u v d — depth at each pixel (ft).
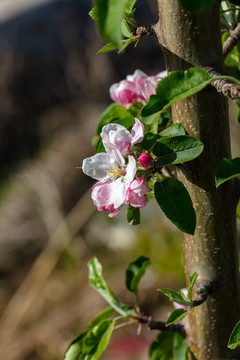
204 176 4.27
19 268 20.44
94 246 19.90
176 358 5.24
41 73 28.17
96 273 5.66
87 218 20.70
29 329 17.93
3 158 26.30
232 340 3.92
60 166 23.25
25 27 29.76
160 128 5.20
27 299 18.88
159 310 16.87
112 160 4.18
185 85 3.64
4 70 28.37
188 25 3.87
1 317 18.57
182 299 4.21
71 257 19.88
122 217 19.95
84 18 29.40
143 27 4.15
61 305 18.44
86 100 26.84
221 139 4.19
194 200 4.42
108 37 2.44
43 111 27.27
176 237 17.44
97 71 27.02
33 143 26.21
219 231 4.48
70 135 25.00
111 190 4.15
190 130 4.16
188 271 4.75
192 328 5.04
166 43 4.01
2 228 21.68
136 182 3.94
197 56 3.91
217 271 4.58
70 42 28.19
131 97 5.53
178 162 3.84
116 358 15.40
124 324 5.25
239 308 4.82
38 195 22.45
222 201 4.37
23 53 28.50
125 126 4.40
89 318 17.58
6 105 27.40
